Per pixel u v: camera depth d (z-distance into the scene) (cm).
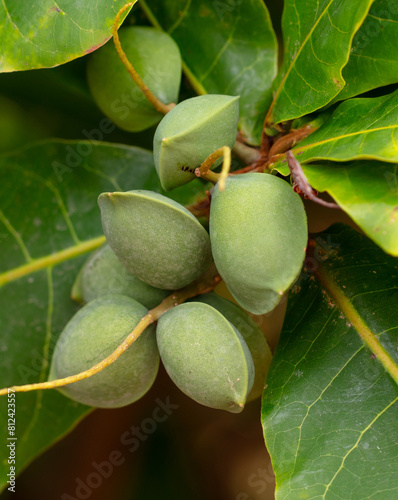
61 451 67
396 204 50
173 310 54
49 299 63
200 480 68
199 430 68
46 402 63
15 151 64
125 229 53
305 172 52
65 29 55
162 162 53
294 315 57
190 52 61
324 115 57
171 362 53
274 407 55
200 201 56
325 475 53
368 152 52
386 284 56
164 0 61
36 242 64
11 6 56
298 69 56
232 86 61
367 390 54
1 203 64
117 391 55
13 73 63
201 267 54
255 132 60
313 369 55
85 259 64
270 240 51
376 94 57
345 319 56
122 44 59
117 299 56
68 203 64
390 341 55
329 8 55
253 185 52
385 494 52
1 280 63
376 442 53
